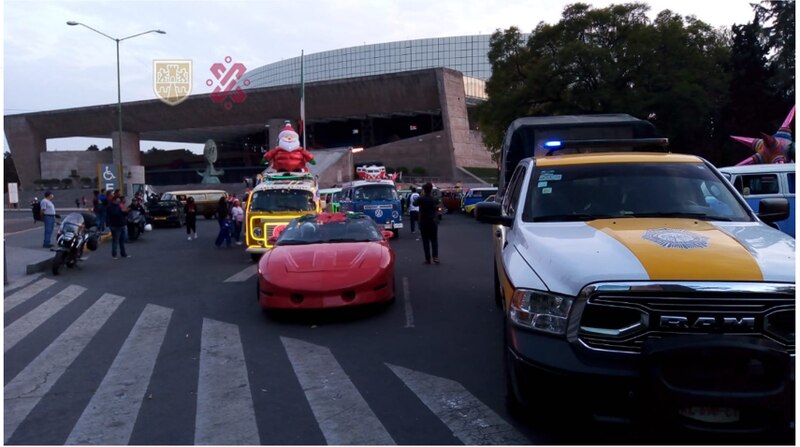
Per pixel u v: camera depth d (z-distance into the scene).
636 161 5.72
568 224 5.05
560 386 3.81
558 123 11.98
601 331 3.78
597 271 3.86
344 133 84.94
